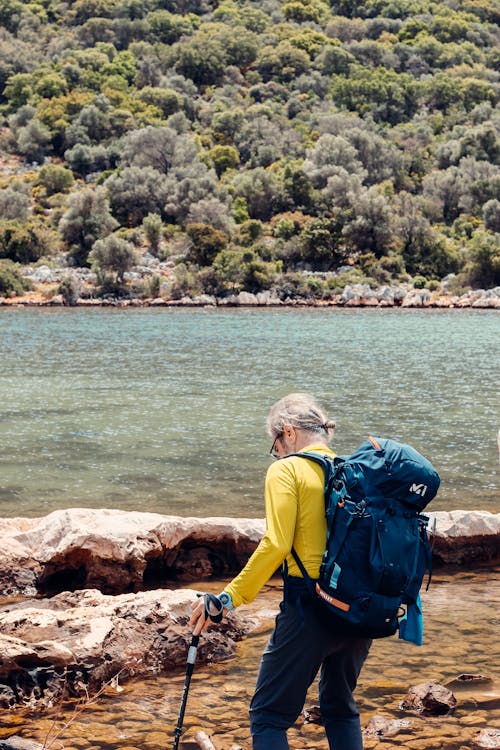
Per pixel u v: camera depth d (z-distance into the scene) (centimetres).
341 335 4944
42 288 9775
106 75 19862
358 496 341
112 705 502
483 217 11950
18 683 512
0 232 10931
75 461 1374
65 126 16425
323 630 351
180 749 446
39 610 585
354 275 10094
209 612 351
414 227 10788
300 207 12500
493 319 6762
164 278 9962
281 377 2716
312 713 481
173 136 14225
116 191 12606
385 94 18788
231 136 16788
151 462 1366
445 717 478
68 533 727
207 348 3984
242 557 794
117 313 7656
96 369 2983
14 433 1655
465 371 2902
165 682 537
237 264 9681
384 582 334
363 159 14488
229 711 492
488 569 798
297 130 16812
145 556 732
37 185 14075
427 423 1766
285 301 9381
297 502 352
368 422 1777
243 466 1334
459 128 16562
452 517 829
